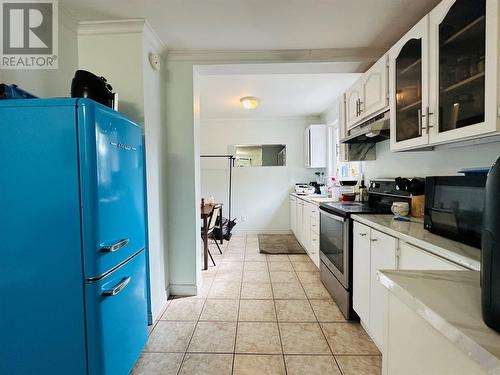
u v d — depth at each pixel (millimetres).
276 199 5219
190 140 2402
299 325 1942
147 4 1700
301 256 3715
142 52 1914
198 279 2500
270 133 5152
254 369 1508
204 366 1535
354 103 2434
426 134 1445
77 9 1746
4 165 1085
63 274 1105
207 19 1872
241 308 2205
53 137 1080
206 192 5238
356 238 1906
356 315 1989
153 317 2010
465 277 786
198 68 2447
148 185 1980
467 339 504
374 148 2717
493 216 539
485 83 1064
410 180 1873
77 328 1116
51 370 1124
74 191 1090
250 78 3055
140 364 1557
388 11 1793
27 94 1236
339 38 2152
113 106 1574
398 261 1397
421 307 630
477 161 1477
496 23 1011
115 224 1280
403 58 1713
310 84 3254
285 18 1866
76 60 1923
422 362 644
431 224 1346
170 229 2434
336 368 1511
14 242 1098
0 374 1124
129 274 1425
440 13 1318
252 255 3779
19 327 1115
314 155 4477
